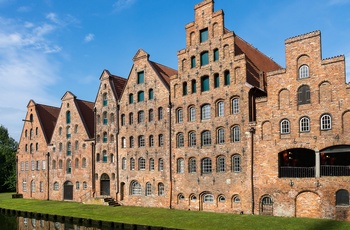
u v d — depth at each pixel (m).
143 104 47.59
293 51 35.31
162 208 43.09
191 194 41.44
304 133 33.94
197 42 42.66
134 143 48.12
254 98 38.47
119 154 49.97
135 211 41.69
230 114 38.97
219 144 39.53
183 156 42.56
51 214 43.56
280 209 34.59
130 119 49.34
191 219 35.09
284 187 34.50
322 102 33.19
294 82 34.97
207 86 41.69
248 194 36.62
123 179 48.97
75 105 58.09
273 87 36.25
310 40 34.31
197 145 41.38
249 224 31.64
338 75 32.44
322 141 32.84
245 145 37.38
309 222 30.91
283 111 35.38
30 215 46.53
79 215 41.50
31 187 64.56
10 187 83.50
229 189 38.16
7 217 46.97
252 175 36.56
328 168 33.31
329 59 33.03
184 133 42.72
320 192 32.47
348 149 31.66
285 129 35.22
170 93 44.75
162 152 44.81
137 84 48.72
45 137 62.81
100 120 53.34
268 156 35.84
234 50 39.50
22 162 67.31
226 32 42.25
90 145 54.16
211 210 39.53
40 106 67.50
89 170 53.78
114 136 50.88
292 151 38.19
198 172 40.97
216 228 31.22
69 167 57.72
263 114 36.56
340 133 31.94
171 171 43.50
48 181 60.75
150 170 45.91
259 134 36.59
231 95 38.97
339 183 31.53
